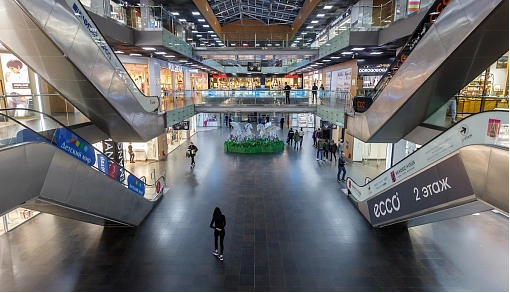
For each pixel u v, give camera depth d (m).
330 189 12.84
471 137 4.86
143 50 15.08
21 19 4.87
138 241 8.45
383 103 8.72
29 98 9.31
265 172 15.39
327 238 8.62
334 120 14.80
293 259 7.56
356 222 9.65
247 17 34.03
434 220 7.64
